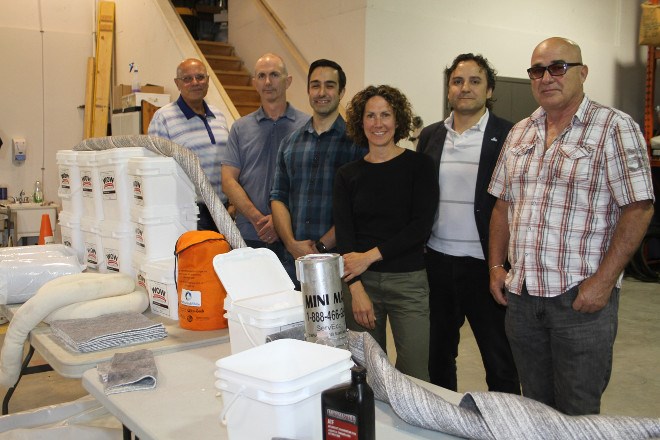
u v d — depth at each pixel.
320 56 5.43
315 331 1.31
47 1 6.29
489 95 2.43
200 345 1.72
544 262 1.84
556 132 1.89
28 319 1.81
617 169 1.73
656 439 1.04
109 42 6.47
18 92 6.23
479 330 2.36
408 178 2.17
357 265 2.10
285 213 2.58
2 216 5.55
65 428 1.65
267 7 5.93
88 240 2.43
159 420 1.22
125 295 1.94
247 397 1.04
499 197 2.09
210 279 1.80
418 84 5.26
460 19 5.47
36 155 6.38
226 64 6.63
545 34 6.17
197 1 7.44
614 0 6.79
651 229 6.39
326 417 0.99
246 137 2.92
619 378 3.61
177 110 3.29
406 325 2.18
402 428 1.18
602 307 1.76
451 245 2.34
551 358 1.94
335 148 2.49
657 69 7.21
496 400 1.11
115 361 1.48
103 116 6.38
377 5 4.92
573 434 1.04
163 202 2.07
